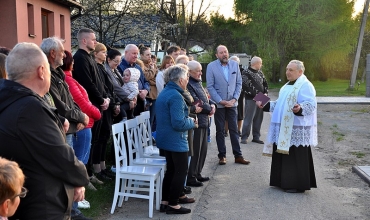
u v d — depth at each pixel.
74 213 4.12
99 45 5.75
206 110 5.77
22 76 2.54
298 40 33.62
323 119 13.12
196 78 5.82
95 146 5.75
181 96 4.58
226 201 5.26
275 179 5.80
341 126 11.63
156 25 25.16
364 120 12.80
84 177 2.68
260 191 5.68
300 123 5.46
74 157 2.60
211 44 41.09
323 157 7.80
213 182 6.12
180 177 4.68
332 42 32.59
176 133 4.59
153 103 7.46
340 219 4.65
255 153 8.09
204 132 5.93
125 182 4.98
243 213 4.82
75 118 3.85
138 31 23.41
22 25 13.11
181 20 33.22
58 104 3.67
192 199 5.20
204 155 6.09
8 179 2.06
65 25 17.06
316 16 32.00
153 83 7.46
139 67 7.04
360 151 8.31
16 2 12.66
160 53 30.53
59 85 3.81
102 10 21.78
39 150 2.43
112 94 5.95
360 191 5.69
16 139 2.39
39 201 2.48
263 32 32.69
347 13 32.78
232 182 6.12
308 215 4.77
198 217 4.68
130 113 6.55
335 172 6.71
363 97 19.98
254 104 8.88
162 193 4.84
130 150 5.19
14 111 2.41
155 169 4.90
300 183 5.55
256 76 8.85
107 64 6.33
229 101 7.03
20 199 2.45
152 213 4.64
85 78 5.13
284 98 5.59
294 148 5.54
